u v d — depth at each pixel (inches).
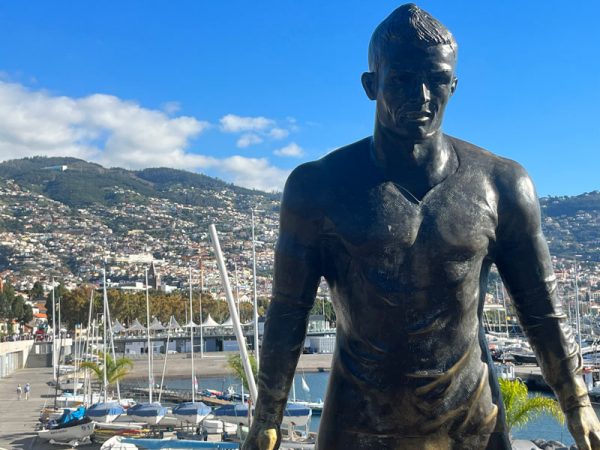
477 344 97.6
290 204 100.2
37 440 1036.5
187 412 1089.4
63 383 1966.0
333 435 99.3
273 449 99.6
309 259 99.8
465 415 95.3
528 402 524.4
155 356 2920.8
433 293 93.7
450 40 95.0
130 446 829.2
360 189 97.2
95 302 3307.1
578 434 97.4
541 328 99.8
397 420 95.2
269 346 101.0
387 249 93.2
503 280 103.8
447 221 93.9
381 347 94.5
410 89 93.1
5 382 2043.6
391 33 94.0
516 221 98.7
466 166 98.2
